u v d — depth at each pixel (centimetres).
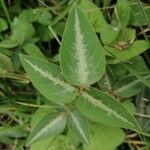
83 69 25
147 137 34
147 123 33
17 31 33
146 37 33
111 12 36
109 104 26
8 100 35
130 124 25
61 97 26
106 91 32
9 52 33
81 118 29
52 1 36
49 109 31
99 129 30
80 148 32
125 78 31
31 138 29
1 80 35
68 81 25
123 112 25
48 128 29
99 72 25
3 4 35
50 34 35
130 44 31
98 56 24
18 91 36
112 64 32
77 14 22
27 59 25
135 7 33
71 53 23
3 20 34
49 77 26
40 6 37
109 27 31
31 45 32
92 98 26
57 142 31
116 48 31
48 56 36
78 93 26
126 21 33
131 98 34
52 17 36
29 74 25
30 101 35
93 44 23
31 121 31
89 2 33
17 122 36
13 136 34
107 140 30
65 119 29
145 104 33
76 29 22
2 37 34
